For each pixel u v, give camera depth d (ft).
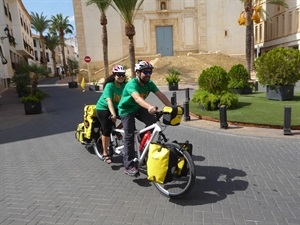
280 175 13.21
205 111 30.17
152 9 105.70
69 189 12.94
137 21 105.50
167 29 107.65
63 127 28.30
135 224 9.75
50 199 12.03
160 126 11.90
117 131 15.01
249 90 41.60
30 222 10.28
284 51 32.09
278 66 31.83
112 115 14.02
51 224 10.08
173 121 10.92
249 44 69.67
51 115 37.45
